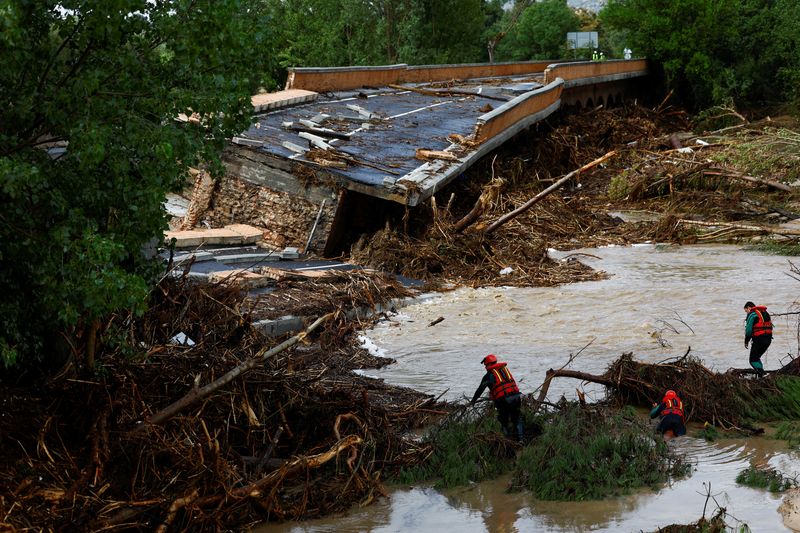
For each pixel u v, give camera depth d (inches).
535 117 1455.5
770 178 1295.5
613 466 406.0
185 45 375.2
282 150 983.6
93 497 334.3
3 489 325.4
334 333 662.5
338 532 361.4
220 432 400.5
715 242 1071.0
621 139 1795.0
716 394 492.7
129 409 388.5
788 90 2193.7
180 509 343.9
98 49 369.1
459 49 2397.9
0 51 335.3
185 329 498.3
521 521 365.7
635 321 703.7
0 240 355.6
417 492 406.0
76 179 372.2
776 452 432.1
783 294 776.9
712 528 334.0
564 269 912.3
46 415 379.9
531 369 586.6
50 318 377.1
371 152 1054.4
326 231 938.7
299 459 384.2
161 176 379.9
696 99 2349.9
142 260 435.5
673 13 2310.5
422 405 500.7
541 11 3523.6
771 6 2345.0
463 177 1167.6
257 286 754.8
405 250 907.4
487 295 813.2
